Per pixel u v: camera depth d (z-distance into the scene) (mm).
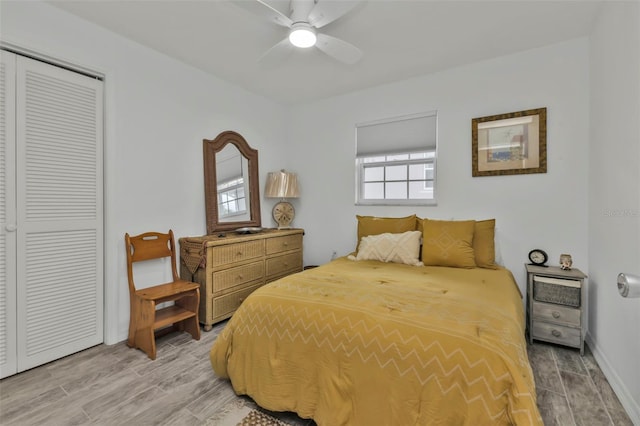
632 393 1484
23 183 1911
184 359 2082
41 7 1935
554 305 2201
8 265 1862
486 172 2736
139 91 2461
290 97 3693
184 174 2807
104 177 2289
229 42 2443
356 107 3498
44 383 1793
